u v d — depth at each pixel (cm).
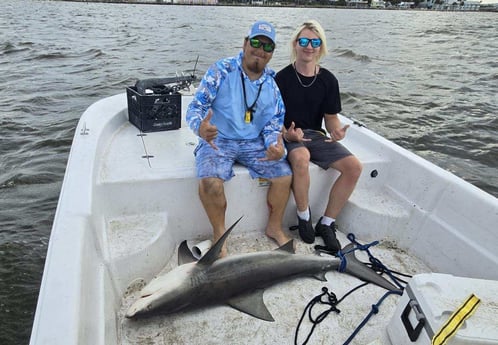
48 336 134
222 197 255
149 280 238
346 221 304
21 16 3481
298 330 214
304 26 297
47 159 566
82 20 3319
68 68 1184
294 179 273
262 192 283
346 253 267
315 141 300
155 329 207
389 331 194
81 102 827
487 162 635
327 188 305
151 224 252
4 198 473
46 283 157
